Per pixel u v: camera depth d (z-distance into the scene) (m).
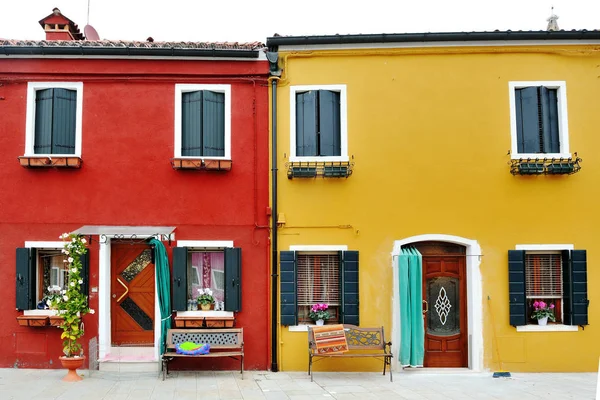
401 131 8.94
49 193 8.72
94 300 8.61
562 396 7.16
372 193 8.85
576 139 8.88
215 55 8.80
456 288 8.98
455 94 8.98
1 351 8.53
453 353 8.90
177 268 8.60
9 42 8.63
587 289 8.68
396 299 8.66
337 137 8.98
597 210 8.84
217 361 8.56
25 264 8.54
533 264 8.93
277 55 8.85
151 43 8.71
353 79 8.99
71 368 7.77
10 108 8.79
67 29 9.90
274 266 8.66
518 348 8.63
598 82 8.97
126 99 8.88
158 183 8.80
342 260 8.67
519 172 8.77
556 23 10.41
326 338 8.12
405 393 7.24
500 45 8.96
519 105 9.03
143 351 8.76
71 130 8.88
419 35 8.78
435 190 8.87
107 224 8.71
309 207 8.80
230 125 8.90
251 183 8.85
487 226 8.82
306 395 7.09
